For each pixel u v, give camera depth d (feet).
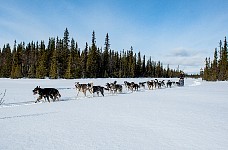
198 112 40.70
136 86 98.63
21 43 240.73
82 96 69.97
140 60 298.97
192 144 21.94
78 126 28.53
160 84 123.95
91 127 28.14
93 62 209.97
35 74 204.95
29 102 52.70
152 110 42.11
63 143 21.58
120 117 34.81
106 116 35.47
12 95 65.46
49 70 199.31
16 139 22.58
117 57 264.93
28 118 33.04
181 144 21.91
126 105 48.70
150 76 338.54
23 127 27.48
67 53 200.13
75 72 192.65
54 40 223.10
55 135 24.26
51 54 208.95
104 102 54.08
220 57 248.32
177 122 31.76
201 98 66.39
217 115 37.83
